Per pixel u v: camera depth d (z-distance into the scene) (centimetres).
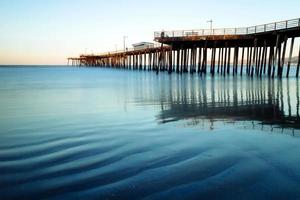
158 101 1530
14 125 955
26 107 1373
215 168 543
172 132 835
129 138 767
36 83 3089
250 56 3516
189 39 3253
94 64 12419
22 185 475
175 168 545
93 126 927
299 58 2666
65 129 887
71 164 567
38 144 715
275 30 2609
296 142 723
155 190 456
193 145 698
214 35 3156
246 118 1053
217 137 776
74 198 433
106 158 602
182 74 4050
